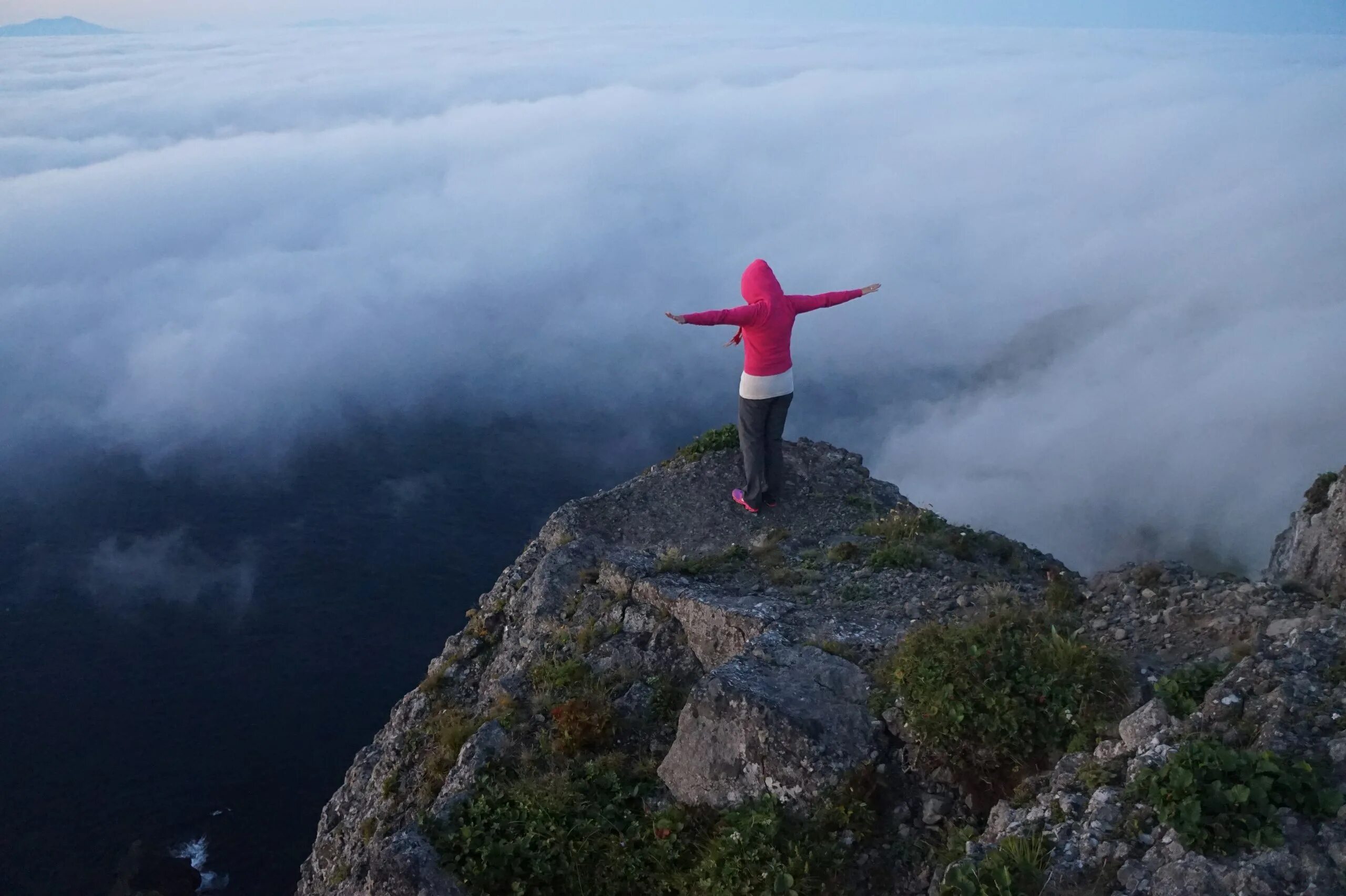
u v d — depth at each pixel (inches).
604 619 377.1
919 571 366.9
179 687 3233.3
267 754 2859.3
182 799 2618.1
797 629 317.4
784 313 389.7
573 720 303.3
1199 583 297.9
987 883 190.7
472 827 262.4
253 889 2292.1
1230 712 207.8
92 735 2960.1
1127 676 248.1
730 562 401.7
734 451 496.1
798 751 248.7
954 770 243.4
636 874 247.0
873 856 233.3
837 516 439.5
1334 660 217.0
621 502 479.2
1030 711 241.4
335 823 418.6
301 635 3595.0
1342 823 167.6
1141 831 186.1
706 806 259.0
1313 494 313.7
